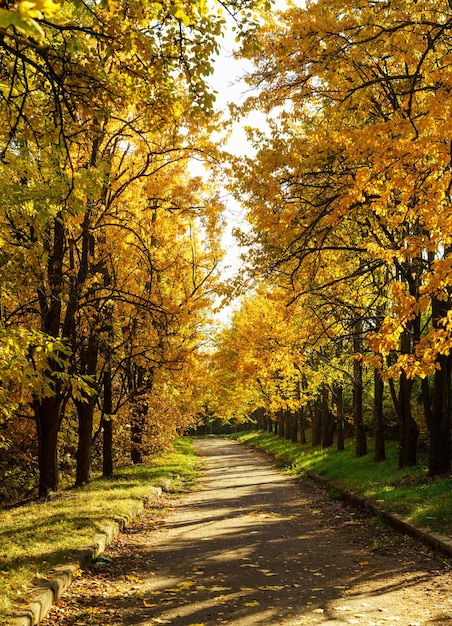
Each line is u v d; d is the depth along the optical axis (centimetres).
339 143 985
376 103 1038
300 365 1964
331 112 978
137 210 1483
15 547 760
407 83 1007
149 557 838
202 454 3981
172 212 1562
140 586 672
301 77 1045
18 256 834
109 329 1520
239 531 1053
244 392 3616
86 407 1634
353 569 734
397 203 1028
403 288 680
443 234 639
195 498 1616
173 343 1867
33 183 713
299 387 2669
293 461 2616
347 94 949
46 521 961
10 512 1111
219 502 1512
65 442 1962
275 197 1116
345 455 2227
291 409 2716
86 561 743
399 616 531
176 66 636
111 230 1491
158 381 1959
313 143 1100
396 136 739
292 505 1426
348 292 1439
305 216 1112
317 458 2422
